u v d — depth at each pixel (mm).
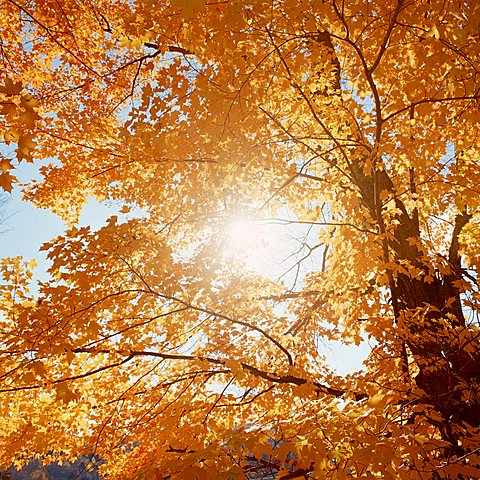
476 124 3871
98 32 5504
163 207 4871
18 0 5090
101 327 3568
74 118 4676
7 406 3707
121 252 3309
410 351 3932
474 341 3387
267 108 4023
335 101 3795
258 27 2881
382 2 3010
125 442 4199
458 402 3211
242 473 2186
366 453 2191
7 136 2180
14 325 3359
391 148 3463
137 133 3268
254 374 4133
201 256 4012
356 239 4059
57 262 3252
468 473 2408
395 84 3787
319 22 3223
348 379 3828
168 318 4129
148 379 4461
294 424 2707
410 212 4328
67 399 3229
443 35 2807
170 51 4453
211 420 4043
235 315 4465
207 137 3691
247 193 4777
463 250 5281
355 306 4207
